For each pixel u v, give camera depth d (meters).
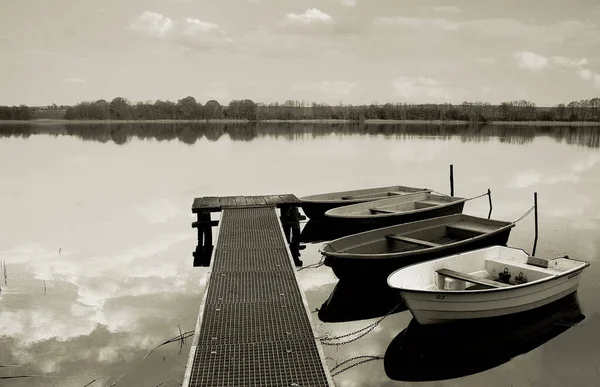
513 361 8.30
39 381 7.09
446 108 140.25
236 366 6.33
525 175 30.08
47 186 25.06
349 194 18.94
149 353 7.92
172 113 133.75
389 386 7.49
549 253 13.95
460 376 7.83
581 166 34.72
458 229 13.57
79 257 13.09
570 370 8.01
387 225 14.98
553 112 128.88
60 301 9.97
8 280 11.16
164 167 33.38
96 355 7.84
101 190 23.94
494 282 9.30
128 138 63.94
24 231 15.91
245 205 15.92
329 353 8.41
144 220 17.81
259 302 8.21
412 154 43.50
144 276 11.69
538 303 9.47
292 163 36.31
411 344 8.74
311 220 17.52
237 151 45.88
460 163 36.53
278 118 146.25
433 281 9.99
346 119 149.00
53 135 69.19
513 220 18.16
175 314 9.42
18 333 8.53
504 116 131.88
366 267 10.50
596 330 9.35
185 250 14.01
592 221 17.95
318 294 11.02
